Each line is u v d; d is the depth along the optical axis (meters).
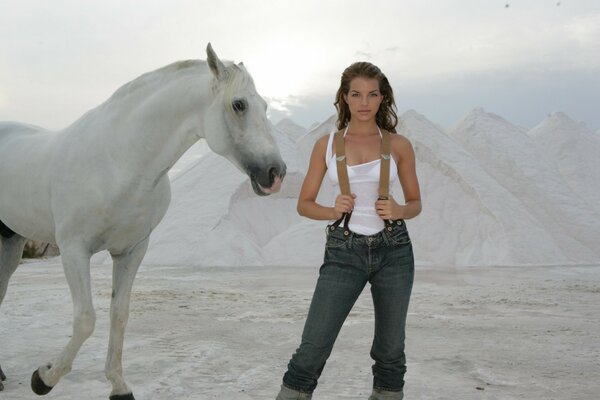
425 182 18.66
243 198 18.52
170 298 8.16
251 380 3.75
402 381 2.40
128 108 3.02
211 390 3.52
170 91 2.96
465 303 7.71
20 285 9.84
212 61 2.79
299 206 2.37
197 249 15.76
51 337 5.18
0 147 3.71
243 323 6.06
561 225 18.30
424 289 9.41
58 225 3.05
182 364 4.16
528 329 5.73
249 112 2.79
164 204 3.21
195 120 2.93
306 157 20.64
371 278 2.31
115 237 3.07
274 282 10.74
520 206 17.91
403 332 2.34
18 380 3.71
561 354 4.59
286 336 5.33
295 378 2.29
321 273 2.31
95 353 4.52
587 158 22.55
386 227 2.25
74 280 2.93
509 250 15.84
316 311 2.26
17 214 3.45
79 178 3.00
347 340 5.16
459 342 5.06
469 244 16.62
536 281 10.84
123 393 3.13
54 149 3.21
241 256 15.56
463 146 21.41
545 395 3.44
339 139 2.33
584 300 8.06
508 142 21.62
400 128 20.64
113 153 2.97
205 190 18.48
